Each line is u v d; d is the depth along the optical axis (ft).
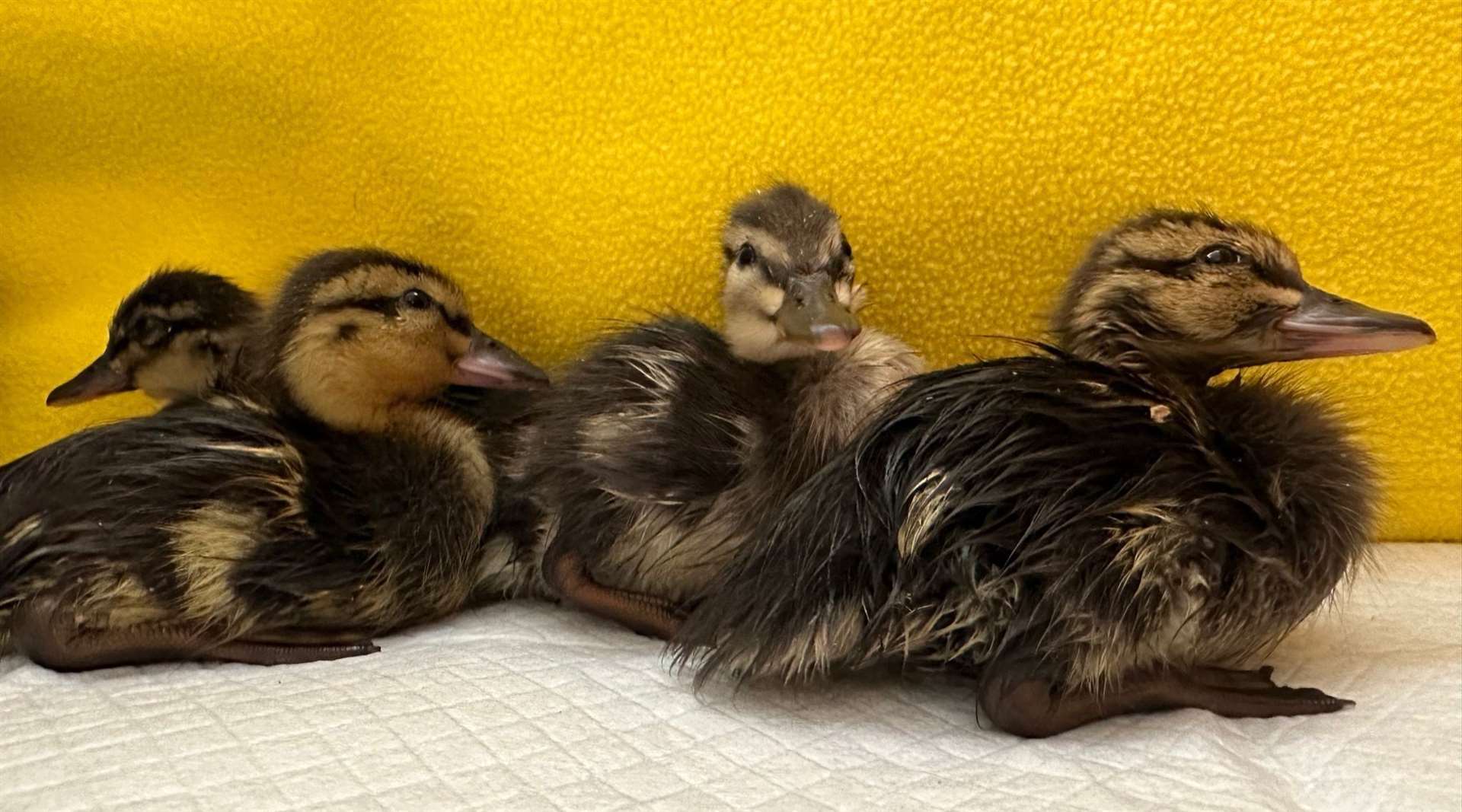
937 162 1.01
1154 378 0.71
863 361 0.82
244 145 1.14
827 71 1.01
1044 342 0.86
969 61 0.99
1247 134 0.96
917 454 0.66
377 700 0.68
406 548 0.86
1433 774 0.56
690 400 0.82
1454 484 1.02
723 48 1.03
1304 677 0.70
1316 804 0.55
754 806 0.54
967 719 0.66
